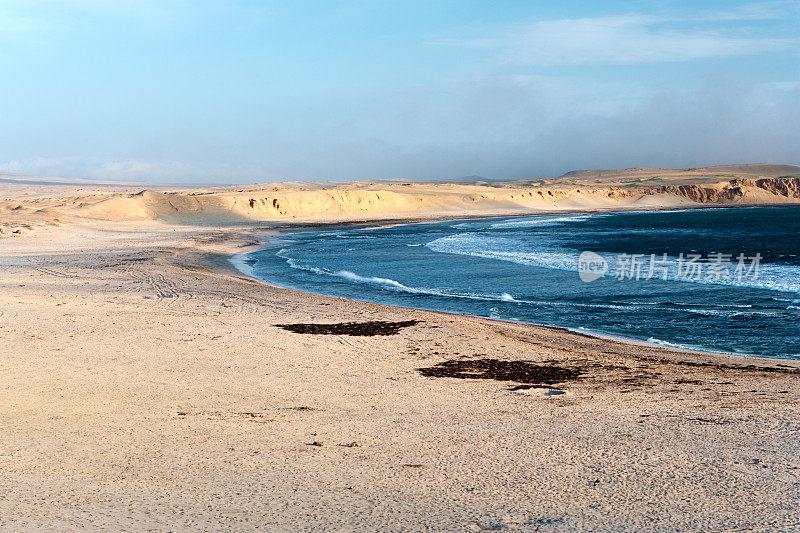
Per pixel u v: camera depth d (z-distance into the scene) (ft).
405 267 123.95
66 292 79.15
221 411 32.42
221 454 24.91
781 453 25.27
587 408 34.12
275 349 49.90
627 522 18.03
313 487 21.07
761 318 67.62
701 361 48.42
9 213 230.48
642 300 81.05
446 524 17.70
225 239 198.29
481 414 32.71
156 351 47.80
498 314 73.82
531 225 306.55
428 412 33.09
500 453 25.59
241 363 44.91
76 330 54.75
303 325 60.80
